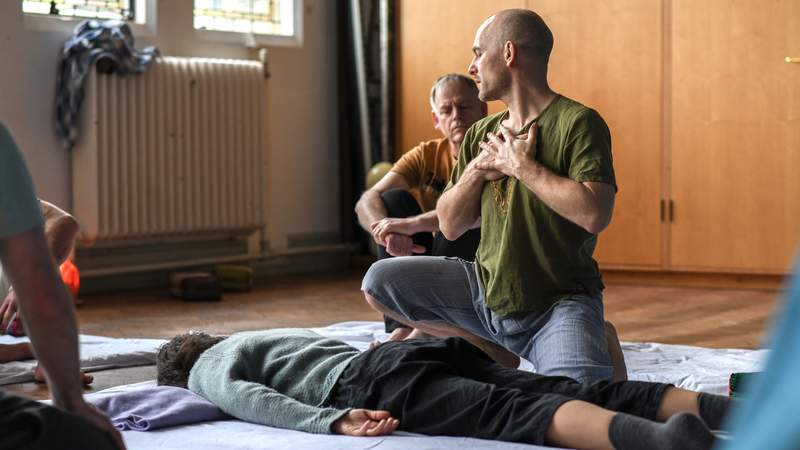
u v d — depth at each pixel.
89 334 4.08
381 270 2.52
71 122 5.03
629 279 5.71
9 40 4.87
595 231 2.17
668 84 5.48
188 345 2.42
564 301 2.26
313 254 6.39
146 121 5.23
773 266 5.31
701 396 1.84
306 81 6.30
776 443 0.58
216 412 2.27
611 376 2.19
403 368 2.06
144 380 2.94
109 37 5.02
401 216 3.27
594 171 2.18
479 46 2.38
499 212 2.36
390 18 6.12
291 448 1.94
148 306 4.89
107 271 5.26
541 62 2.33
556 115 2.28
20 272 1.20
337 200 6.53
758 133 5.31
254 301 5.09
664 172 5.52
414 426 2.03
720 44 5.36
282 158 6.18
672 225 5.52
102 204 5.07
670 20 5.45
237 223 5.72
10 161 1.19
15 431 1.15
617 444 1.74
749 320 4.41
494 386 1.96
